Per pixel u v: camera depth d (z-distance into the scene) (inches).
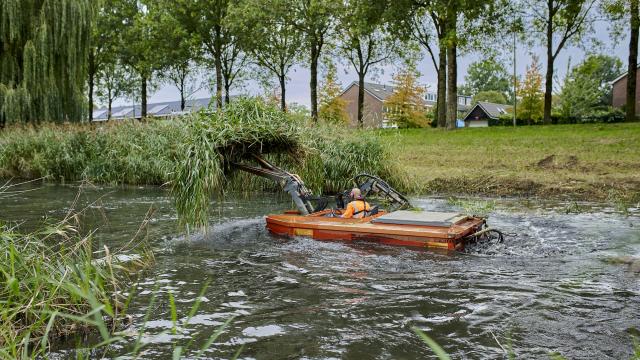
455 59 1196.5
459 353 185.8
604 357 179.6
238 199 575.2
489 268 290.7
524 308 229.1
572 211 484.4
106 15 1784.0
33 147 879.1
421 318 220.5
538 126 1116.5
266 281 277.9
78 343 198.7
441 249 318.3
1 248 206.7
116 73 2158.0
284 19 1369.3
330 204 559.5
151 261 322.0
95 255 337.4
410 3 1155.3
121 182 810.8
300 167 465.4
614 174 646.5
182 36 1605.6
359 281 273.3
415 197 612.7
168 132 800.9
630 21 1174.3
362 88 1608.0
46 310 181.2
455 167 778.2
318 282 273.6
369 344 195.6
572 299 238.8
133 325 217.3
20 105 1027.9
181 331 210.7
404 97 1934.1
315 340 200.2
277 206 544.4
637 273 276.5
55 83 1063.0
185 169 370.6
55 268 215.2
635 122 1078.4
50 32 1054.4
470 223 342.6
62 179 830.5
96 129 880.3
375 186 442.0
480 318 218.7
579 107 2244.1
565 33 1289.4
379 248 334.0
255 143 408.8
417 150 934.4
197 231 411.8
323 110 1859.0
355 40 1492.4
